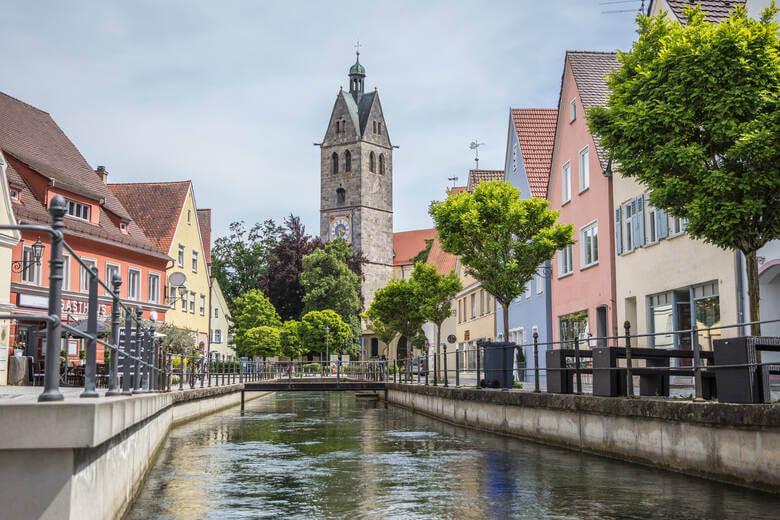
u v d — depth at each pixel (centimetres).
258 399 5075
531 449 1673
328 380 5331
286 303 9019
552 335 3684
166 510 1024
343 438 2077
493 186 2702
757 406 1027
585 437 1562
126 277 4562
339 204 11562
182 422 2614
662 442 1278
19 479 590
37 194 3841
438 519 948
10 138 3944
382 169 11756
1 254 2573
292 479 1311
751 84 1392
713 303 2233
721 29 1393
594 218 3080
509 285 2622
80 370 2238
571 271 3375
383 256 11681
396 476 1330
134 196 5731
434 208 2709
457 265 5803
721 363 1132
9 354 2039
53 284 614
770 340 1096
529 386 2288
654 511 955
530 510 995
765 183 1374
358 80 11831
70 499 593
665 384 1584
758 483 1038
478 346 2358
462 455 1608
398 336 10069
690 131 1454
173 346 3422
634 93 1537
